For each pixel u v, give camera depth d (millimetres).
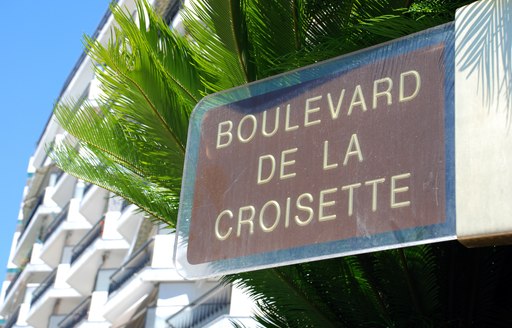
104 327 29188
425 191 1655
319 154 1834
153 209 6645
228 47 5559
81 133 6516
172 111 5738
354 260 6051
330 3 5621
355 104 1842
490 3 1693
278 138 1914
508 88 1583
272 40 5645
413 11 4152
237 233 1858
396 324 6062
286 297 5949
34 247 38625
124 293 25375
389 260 5930
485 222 1508
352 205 1731
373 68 1858
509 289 6316
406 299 6043
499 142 1548
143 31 5961
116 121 6473
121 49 5832
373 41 4898
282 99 1959
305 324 6168
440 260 6191
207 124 2047
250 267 1801
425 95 1751
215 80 6055
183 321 19891
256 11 5625
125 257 28094
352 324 6172
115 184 6629
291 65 5062
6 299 41875
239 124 1997
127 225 28781
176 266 1908
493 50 1642
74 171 6688
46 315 35250
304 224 1771
